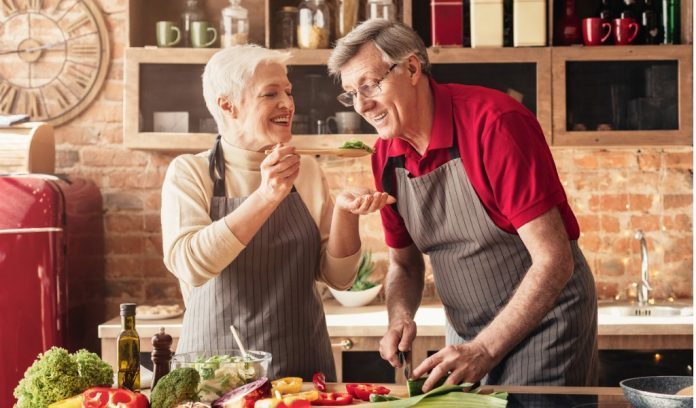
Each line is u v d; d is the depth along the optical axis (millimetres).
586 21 3590
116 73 4000
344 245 2090
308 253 2121
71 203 3502
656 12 3619
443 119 2111
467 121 2092
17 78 3975
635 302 3852
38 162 3617
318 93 3582
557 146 3602
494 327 1890
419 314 3498
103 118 4000
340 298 3691
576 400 1679
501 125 2016
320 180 2221
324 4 3605
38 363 1616
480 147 2059
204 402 1607
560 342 2154
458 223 2176
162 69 3615
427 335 3277
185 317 2131
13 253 3314
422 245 2311
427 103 2131
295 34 3645
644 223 3945
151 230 4012
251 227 1917
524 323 1890
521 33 3555
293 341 2070
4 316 3312
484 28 3562
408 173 2221
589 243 3959
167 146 3607
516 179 1985
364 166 3963
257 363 1673
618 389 1783
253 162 2123
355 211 1985
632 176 3943
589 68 3564
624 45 3568
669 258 3945
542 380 2156
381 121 2080
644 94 3553
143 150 3982
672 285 3945
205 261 1922
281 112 2088
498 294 2217
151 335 3299
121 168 4004
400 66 2035
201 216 2029
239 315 2053
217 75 2066
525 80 3568
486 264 2201
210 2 3902
